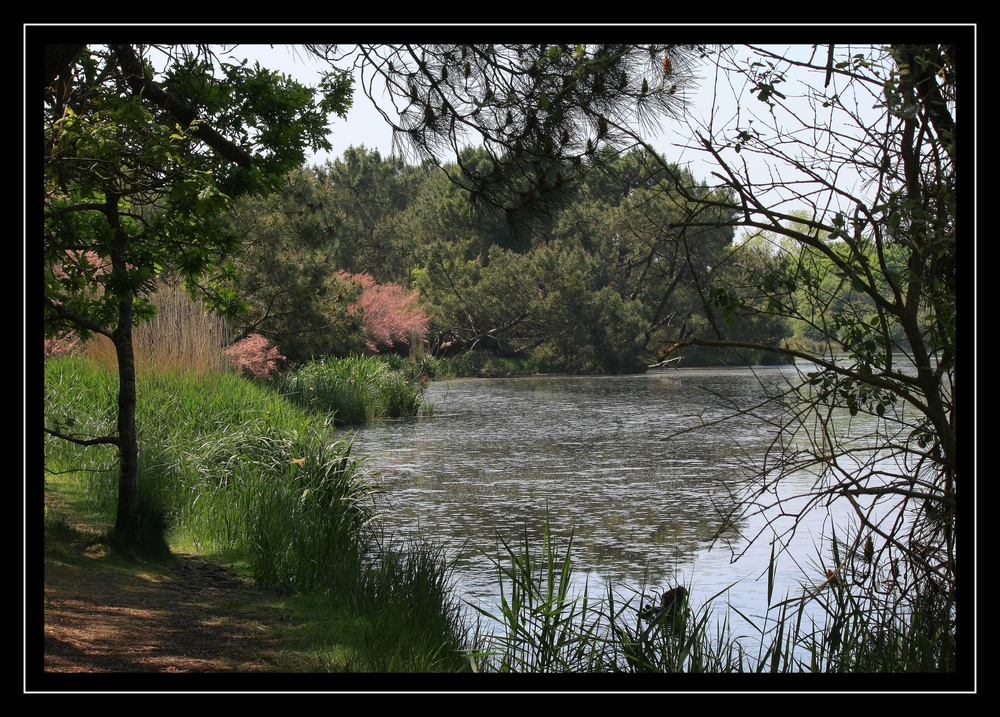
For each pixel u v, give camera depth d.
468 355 47.22
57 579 7.39
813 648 5.78
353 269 57.44
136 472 8.59
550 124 5.28
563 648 6.53
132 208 9.10
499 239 50.72
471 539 10.93
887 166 4.84
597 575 9.31
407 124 5.65
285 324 24.42
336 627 6.95
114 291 7.43
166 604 7.20
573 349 48.72
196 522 9.80
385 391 26.02
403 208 66.44
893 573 5.70
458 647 6.58
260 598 7.77
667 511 12.52
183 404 13.70
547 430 22.31
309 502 10.86
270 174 7.44
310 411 21.83
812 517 11.35
